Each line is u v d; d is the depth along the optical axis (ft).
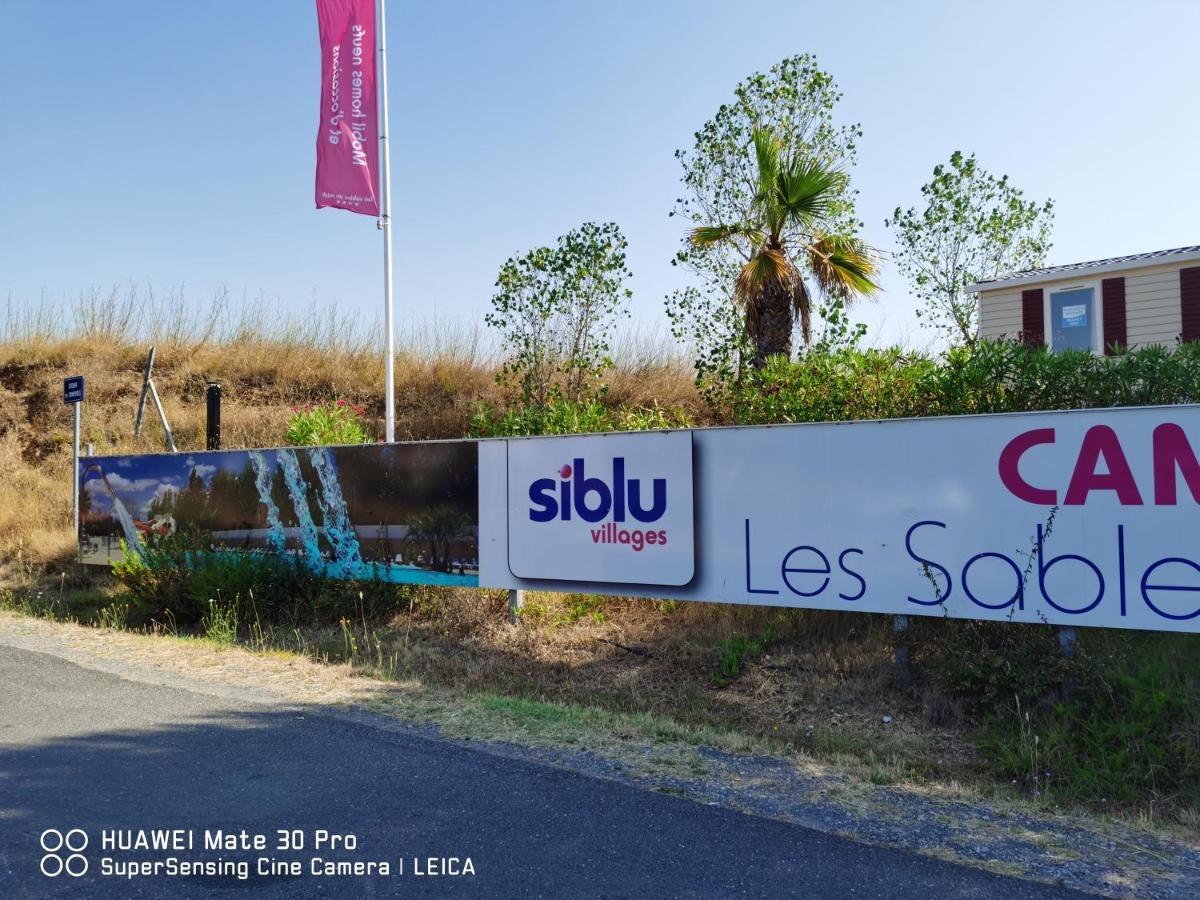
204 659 25.85
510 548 28.04
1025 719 18.72
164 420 54.90
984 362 24.21
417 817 14.01
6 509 49.57
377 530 31.14
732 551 24.08
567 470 26.91
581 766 16.56
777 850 12.89
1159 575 18.88
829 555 22.65
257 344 74.08
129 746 17.58
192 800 14.67
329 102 38.52
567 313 44.34
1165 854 13.15
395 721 19.53
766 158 38.99
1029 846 13.26
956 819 14.34
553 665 25.40
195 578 32.30
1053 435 19.98
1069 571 19.74
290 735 18.38
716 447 24.36
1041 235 55.88
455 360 66.54
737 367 40.81
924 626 22.48
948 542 21.11
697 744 18.24
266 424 59.93
